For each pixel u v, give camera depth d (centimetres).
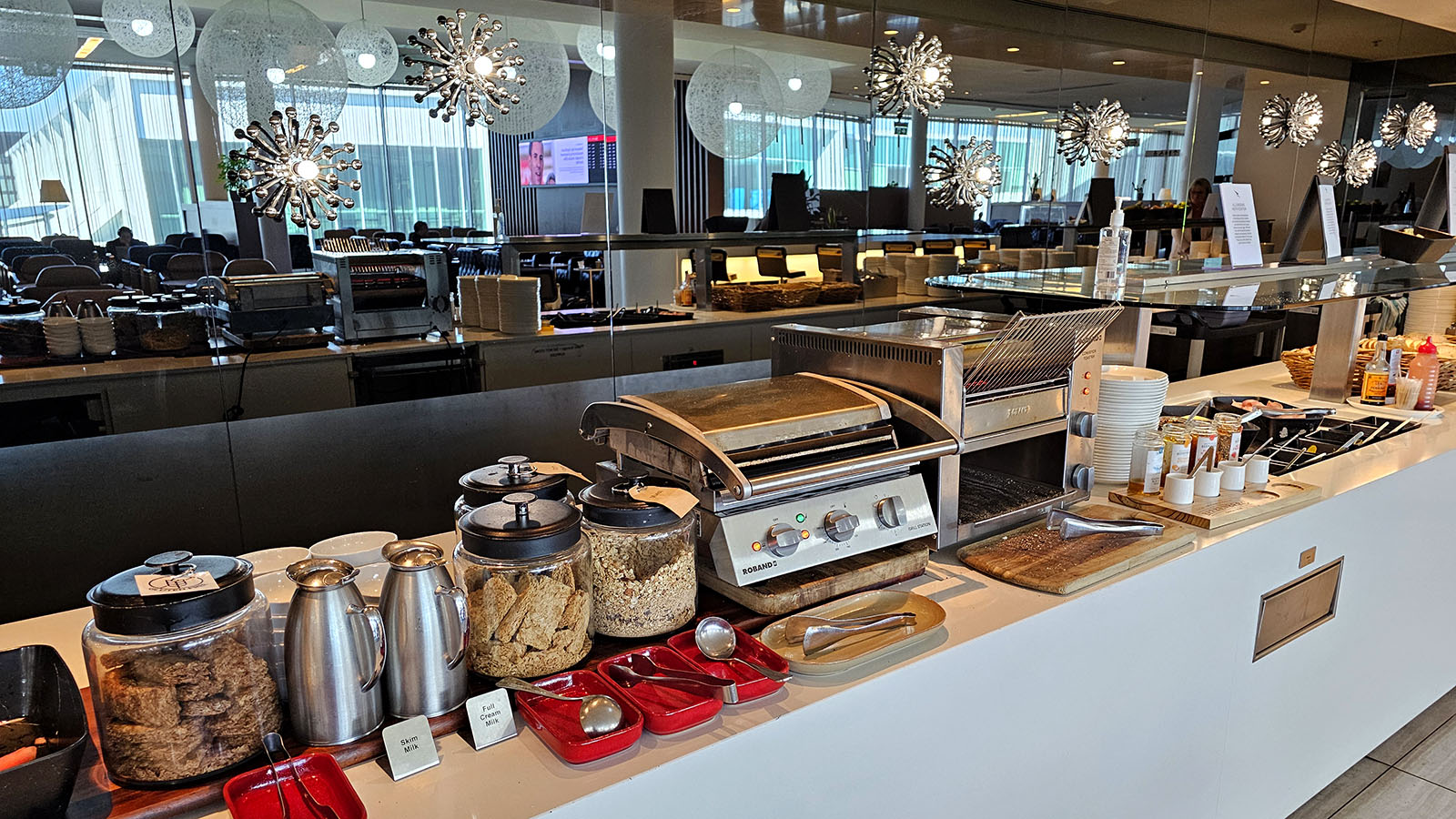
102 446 282
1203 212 575
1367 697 237
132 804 91
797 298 456
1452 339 354
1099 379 182
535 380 375
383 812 94
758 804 113
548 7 350
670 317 413
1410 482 227
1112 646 157
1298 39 566
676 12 386
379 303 328
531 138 356
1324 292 237
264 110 294
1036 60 506
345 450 333
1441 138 652
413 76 322
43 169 260
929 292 511
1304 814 227
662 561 128
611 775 100
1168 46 536
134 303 280
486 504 131
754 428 136
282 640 106
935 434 150
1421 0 542
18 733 99
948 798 137
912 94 473
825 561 140
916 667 126
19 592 273
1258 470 202
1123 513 189
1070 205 543
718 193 418
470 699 107
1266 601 190
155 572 96
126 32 267
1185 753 182
